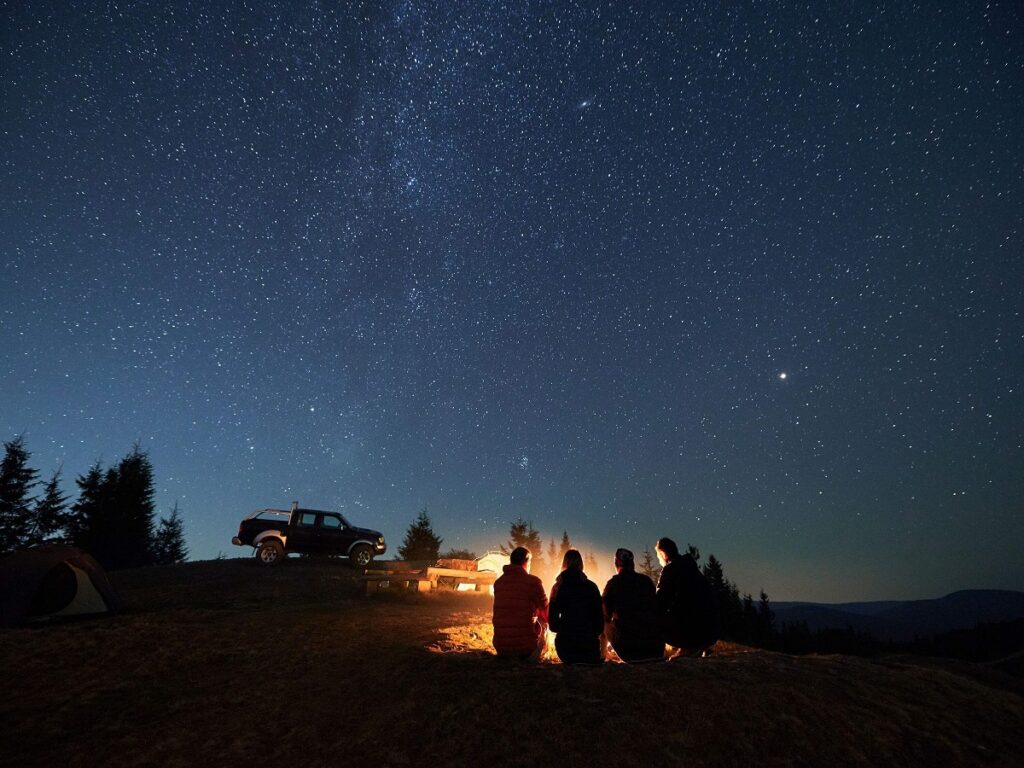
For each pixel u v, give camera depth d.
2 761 4.92
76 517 33.91
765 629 53.81
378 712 5.36
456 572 16.06
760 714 4.77
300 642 8.30
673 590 7.24
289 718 5.55
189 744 5.12
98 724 5.64
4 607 10.31
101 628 9.27
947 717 5.01
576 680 5.46
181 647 8.15
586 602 6.53
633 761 4.20
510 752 4.39
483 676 5.80
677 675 5.52
